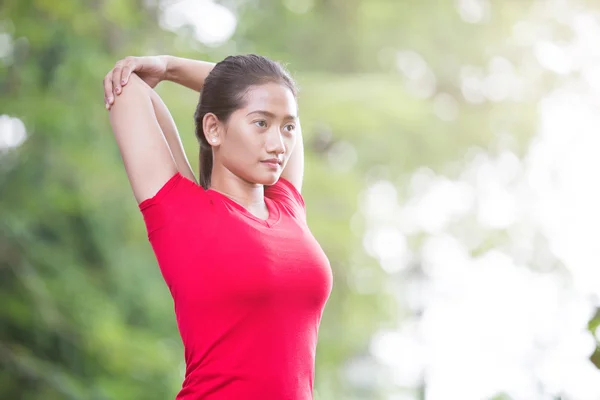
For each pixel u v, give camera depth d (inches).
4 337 473.4
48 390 446.6
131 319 530.0
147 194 144.6
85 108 487.8
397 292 679.1
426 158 639.8
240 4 629.0
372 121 546.3
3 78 484.7
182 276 140.5
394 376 719.1
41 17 481.7
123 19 501.0
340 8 668.1
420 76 702.5
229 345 138.3
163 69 162.1
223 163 146.6
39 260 494.9
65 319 484.4
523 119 695.7
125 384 474.9
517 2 705.6
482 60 703.7
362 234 570.6
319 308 144.2
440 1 673.0
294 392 139.2
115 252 524.4
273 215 147.7
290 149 144.8
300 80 550.6
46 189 503.5
